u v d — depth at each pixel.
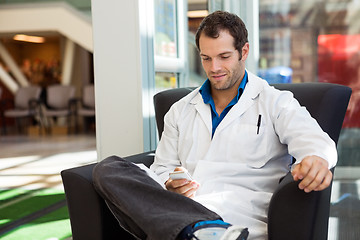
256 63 3.20
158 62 2.44
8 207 2.93
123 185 1.27
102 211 1.35
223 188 1.46
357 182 3.06
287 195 1.17
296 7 3.12
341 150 3.12
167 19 2.66
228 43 1.43
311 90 1.63
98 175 1.31
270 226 1.20
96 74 2.31
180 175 1.35
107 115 2.31
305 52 3.14
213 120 1.58
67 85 8.50
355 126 3.08
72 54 9.09
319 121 1.56
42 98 9.09
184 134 1.61
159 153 1.67
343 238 2.08
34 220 2.62
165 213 1.20
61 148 6.09
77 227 1.39
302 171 1.14
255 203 1.41
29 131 8.65
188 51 3.16
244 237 1.14
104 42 2.28
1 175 4.12
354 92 3.06
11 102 10.16
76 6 7.48
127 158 1.68
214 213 1.22
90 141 6.92
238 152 1.49
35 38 10.68
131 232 1.31
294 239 1.17
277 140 1.49
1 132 8.88
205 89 1.60
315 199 1.15
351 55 3.05
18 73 9.70
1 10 7.65
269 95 1.51
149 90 2.34
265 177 1.47
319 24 3.09
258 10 3.18
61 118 8.88
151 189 1.25
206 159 1.53
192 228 1.18
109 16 2.26
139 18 2.22
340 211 2.51
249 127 1.50
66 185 1.38
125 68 2.27
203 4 3.09
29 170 4.36
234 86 1.55
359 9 3.00
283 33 3.16
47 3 7.51
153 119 2.38
